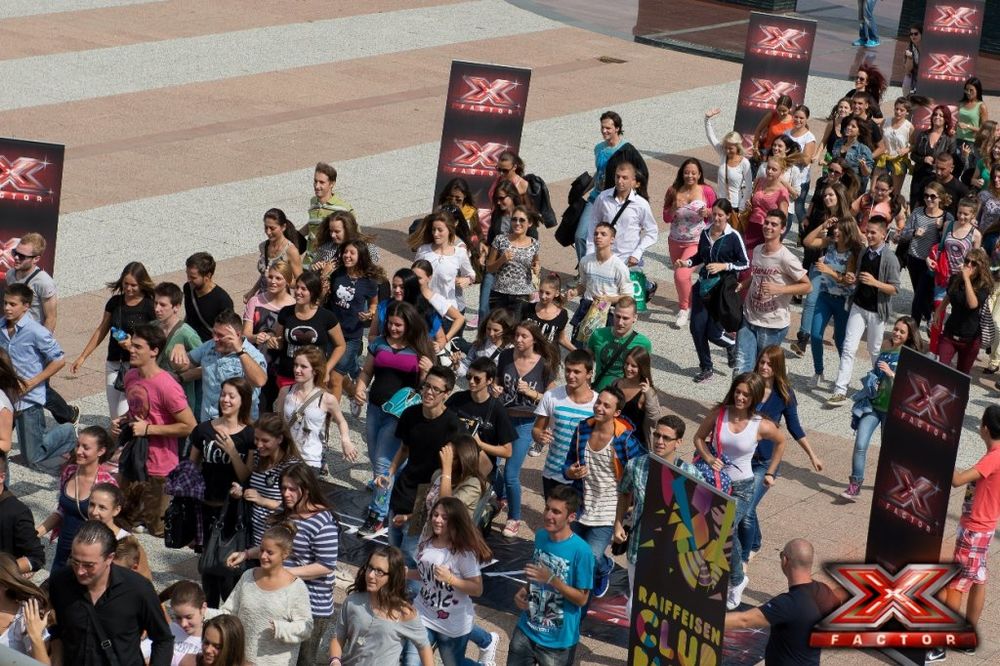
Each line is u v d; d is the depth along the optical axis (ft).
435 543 50.42
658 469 44.19
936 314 81.97
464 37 168.66
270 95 138.00
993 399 83.76
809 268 92.68
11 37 151.64
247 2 177.47
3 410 58.59
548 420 61.00
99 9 167.32
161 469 59.16
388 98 139.95
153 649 43.86
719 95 151.84
